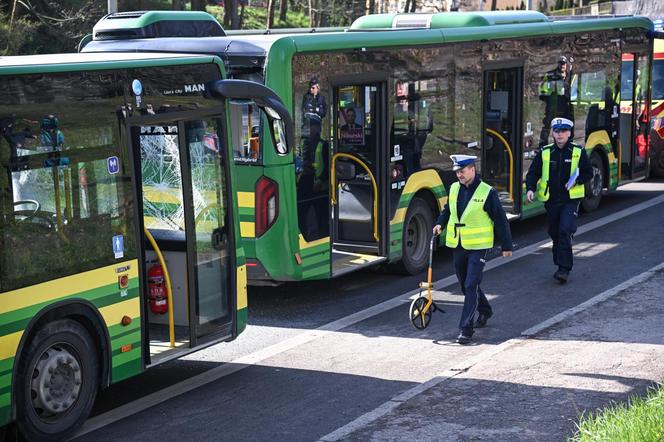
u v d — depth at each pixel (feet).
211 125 31.94
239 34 48.96
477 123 51.39
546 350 33.55
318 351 35.35
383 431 26.71
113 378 28.17
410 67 45.93
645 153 70.23
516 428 26.43
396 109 45.19
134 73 28.73
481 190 36.06
